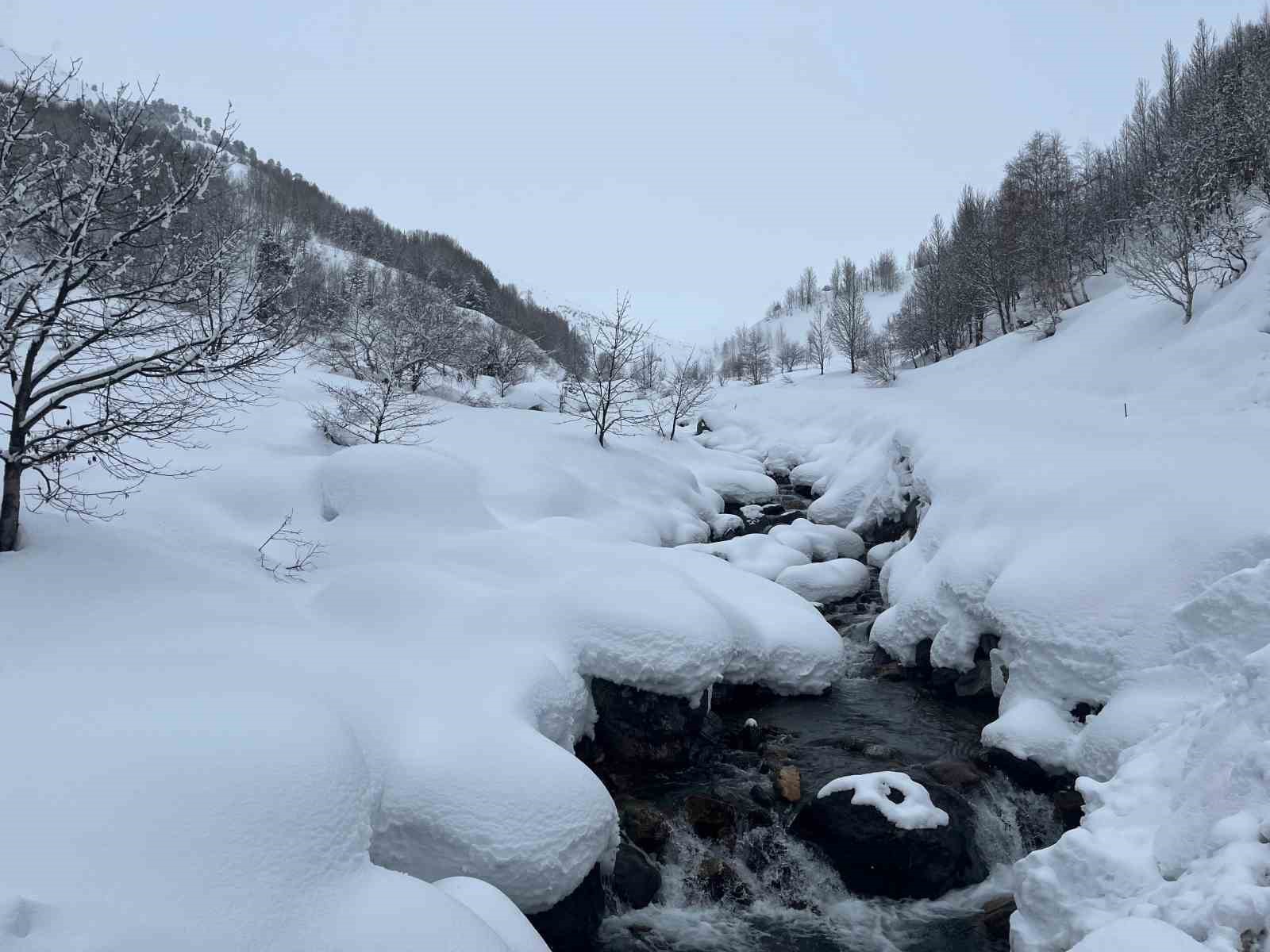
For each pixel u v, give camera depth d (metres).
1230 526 8.03
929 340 53.94
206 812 4.60
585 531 14.02
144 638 6.82
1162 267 27.00
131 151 7.63
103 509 9.72
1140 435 14.28
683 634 9.11
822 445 27.75
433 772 6.32
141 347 9.04
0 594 6.73
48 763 4.57
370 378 21.39
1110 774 7.12
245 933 4.11
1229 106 35.34
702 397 43.22
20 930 3.42
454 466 13.48
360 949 4.33
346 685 6.99
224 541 10.26
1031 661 8.64
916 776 8.20
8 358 7.18
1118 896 4.68
